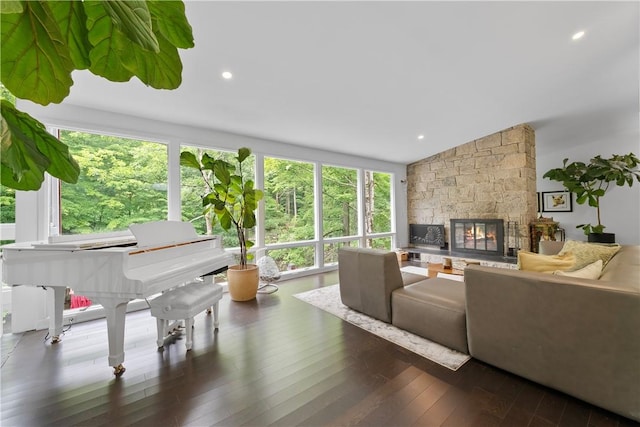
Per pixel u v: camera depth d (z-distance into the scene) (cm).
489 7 202
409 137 459
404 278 288
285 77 261
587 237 478
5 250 178
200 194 386
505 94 339
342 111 344
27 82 42
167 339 224
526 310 157
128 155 310
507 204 455
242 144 389
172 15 50
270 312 284
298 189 478
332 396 154
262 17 189
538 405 143
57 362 191
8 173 50
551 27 229
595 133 489
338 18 198
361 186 546
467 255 479
